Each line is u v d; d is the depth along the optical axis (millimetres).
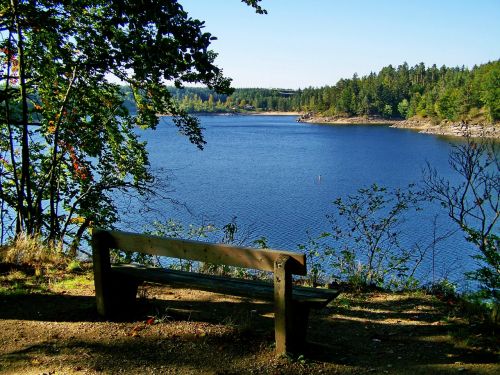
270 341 3975
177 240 3963
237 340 4000
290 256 3582
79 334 4059
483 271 5312
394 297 5930
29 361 3537
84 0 8227
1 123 10312
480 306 5152
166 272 4465
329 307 5355
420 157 61469
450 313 5109
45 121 10633
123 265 4766
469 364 3723
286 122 184625
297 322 3832
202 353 3756
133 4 6273
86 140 10711
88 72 9445
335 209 30047
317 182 43000
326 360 3729
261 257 3652
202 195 35562
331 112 189125
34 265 6281
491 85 90312
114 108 10922
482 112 102938
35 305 4754
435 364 3729
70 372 3387
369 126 149500
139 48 7141
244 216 27938
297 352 3797
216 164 56594
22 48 9273
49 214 11469
